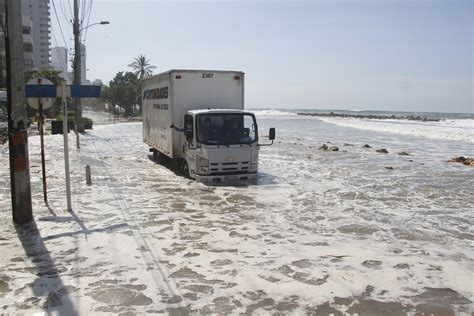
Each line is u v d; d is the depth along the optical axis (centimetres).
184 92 1476
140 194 1220
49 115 5659
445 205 1145
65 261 687
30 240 785
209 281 621
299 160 2122
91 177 1477
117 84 9350
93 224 898
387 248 782
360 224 943
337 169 1820
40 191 1227
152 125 1858
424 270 675
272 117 11281
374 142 3444
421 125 6203
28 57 6925
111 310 528
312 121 8306
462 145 3189
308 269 673
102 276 631
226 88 1513
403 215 1030
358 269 676
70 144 2678
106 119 7475
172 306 542
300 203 1143
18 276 627
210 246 777
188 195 1216
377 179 1563
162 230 871
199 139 1365
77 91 962
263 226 917
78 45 3444
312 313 531
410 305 557
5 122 2697
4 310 523
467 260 723
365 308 546
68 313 518
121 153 2284
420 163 2066
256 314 525
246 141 1413
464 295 588
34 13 8312
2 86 3534
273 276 644
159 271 654
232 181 1433
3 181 1367
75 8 3378
